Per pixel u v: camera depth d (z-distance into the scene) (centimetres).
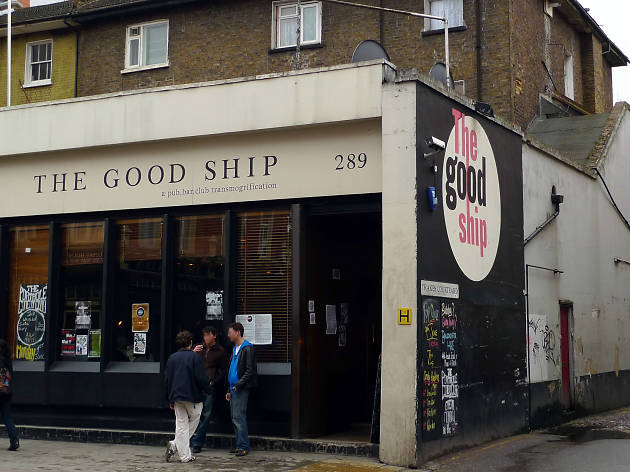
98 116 1355
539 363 1531
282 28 2192
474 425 1247
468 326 1248
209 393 1102
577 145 2005
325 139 1216
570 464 1109
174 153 1320
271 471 1020
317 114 1198
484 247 1327
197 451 1165
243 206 1276
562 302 1656
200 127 1277
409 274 1092
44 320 1413
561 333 1661
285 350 1223
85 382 1340
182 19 2283
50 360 1380
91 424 1330
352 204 1205
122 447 1239
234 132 1254
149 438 1262
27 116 1412
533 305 1518
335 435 1256
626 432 1469
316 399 1238
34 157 1427
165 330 1297
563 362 1667
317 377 1245
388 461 1075
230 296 1259
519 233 1473
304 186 1223
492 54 1995
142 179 1338
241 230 1275
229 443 1198
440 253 1167
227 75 2217
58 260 1406
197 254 1302
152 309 1327
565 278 1684
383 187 1123
